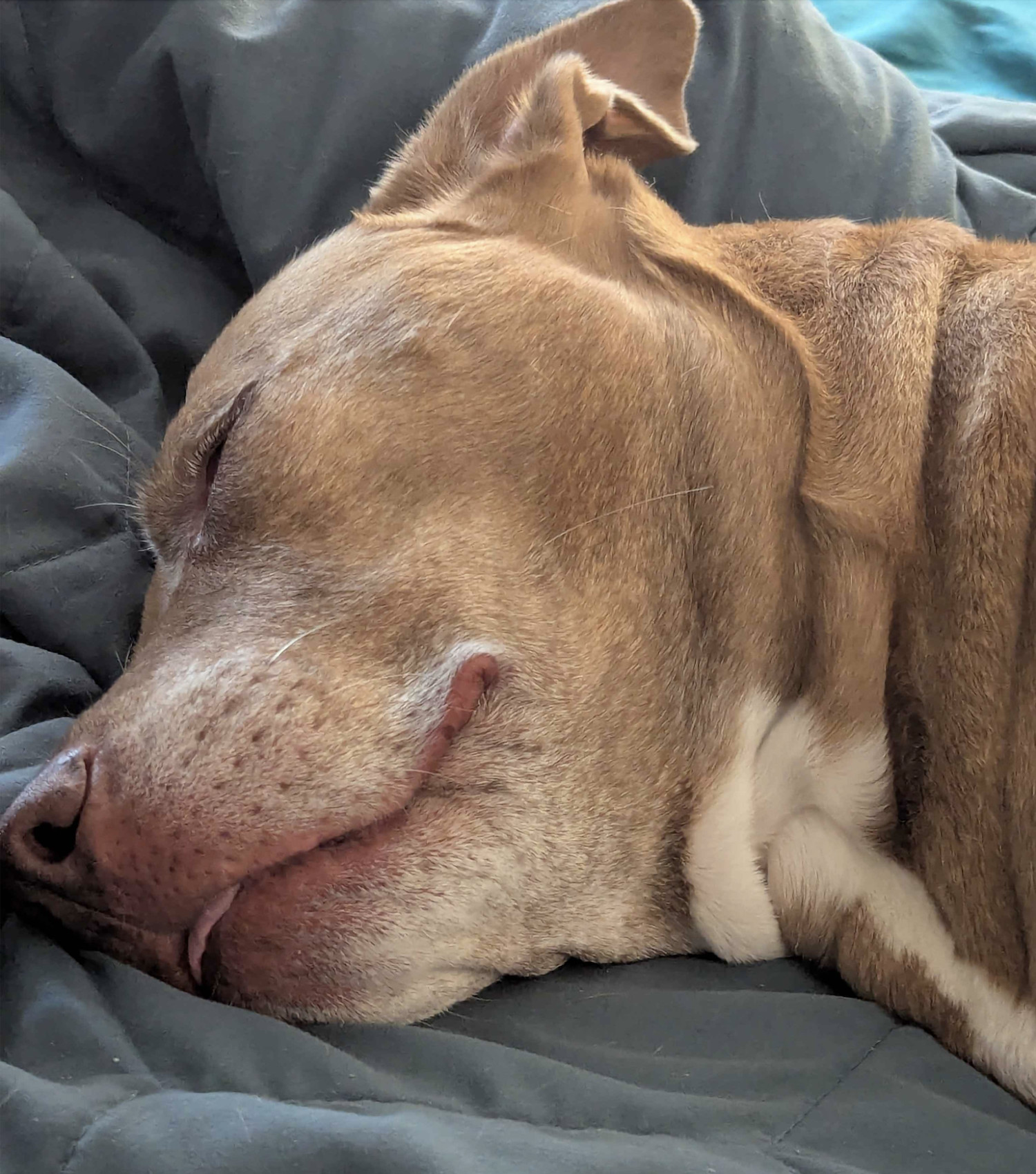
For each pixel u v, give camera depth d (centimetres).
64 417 66
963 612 52
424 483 53
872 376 55
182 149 74
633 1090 49
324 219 73
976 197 77
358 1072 48
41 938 51
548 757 53
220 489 54
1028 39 98
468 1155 46
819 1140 49
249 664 52
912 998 53
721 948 56
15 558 63
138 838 50
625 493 54
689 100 73
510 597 53
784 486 55
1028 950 51
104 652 64
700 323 56
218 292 76
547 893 53
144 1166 45
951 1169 49
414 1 73
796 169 73
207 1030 48
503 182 59
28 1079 46
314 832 51
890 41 99
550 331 55
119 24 72
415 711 52
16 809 51
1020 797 51
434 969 52
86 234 75
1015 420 52
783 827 55
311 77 72
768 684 55
